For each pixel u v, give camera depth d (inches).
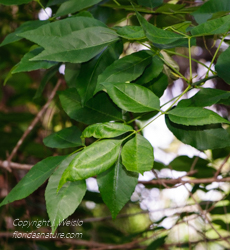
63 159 31.4
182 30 34.5
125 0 40.4
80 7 33.7
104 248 62.4
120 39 33.3
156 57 33.2
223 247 61.8
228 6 34.7
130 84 30.6
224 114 65.5
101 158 28.5
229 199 54.9
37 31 30.9
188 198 55.9
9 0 34.9
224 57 32.4
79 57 31.0
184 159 53.0
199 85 32.9
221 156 52.1
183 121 29.4
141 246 63.4
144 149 28.7
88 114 33.9
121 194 31.3
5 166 53.0
